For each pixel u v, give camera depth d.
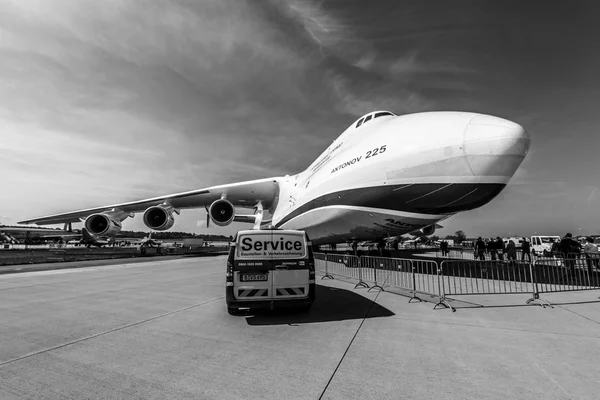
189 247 41.34
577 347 4.00
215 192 22.70
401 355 3.80
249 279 5.46
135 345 4.27
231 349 4.09
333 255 12.41
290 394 2.89
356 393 2.89
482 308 6.25
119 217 23.12
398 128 10.09
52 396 2.89
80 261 20.20
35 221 24.06
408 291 8.33
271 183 22.78
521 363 3.52
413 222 10.48
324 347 4.12
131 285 9.78
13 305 6.86
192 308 6.54
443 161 8.66
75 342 4.41
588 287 8.08
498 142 8.07
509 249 16.34
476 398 2.79
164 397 2.86
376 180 10.09
